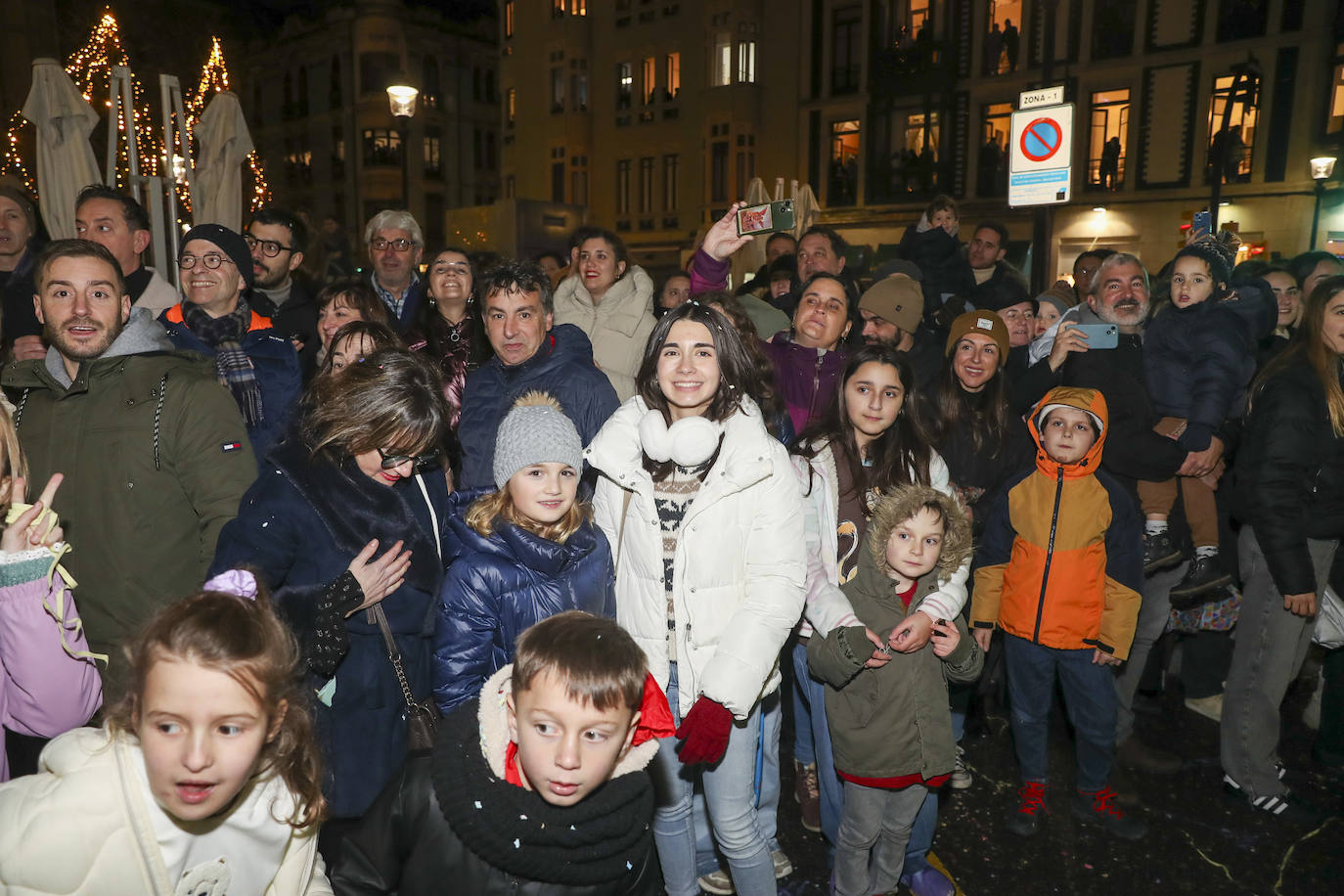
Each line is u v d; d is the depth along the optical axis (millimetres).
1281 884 3043
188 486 2508
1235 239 5617
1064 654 3260
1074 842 3285
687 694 2424
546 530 2281
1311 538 3414
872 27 22625
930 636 2645
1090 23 20328
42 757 1444
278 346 3441
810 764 3381
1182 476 3918
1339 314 3230
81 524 2480
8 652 1848
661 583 2471
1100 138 20734
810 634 2869
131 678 1399
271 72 39781
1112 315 3986
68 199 7219
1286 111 18656
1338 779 3764
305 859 1643
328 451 2172
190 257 3359
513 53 29141
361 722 2166
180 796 1374
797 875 3109
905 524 2707
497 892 1564
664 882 2787
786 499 2463
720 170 24969
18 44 24734
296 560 2160
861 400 2934
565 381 3381
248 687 1376
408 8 36594
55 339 2473
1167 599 3773
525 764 1502
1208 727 4195
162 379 2521
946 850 3240
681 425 2375
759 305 4816
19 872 1363
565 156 27750
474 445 3434
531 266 3445
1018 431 3668
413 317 4344
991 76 21375
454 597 2205
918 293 4289
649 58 26125
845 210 23578
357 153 36844
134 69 29188
